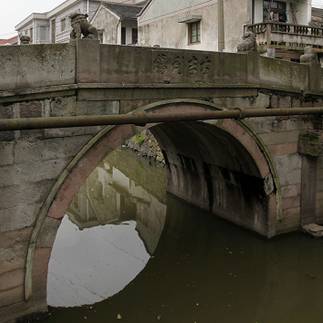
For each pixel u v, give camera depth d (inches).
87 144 348.5
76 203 715.4
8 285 326.6
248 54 435.2
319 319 376.2
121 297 412.8
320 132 490.0
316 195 525.0
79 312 384.2
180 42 1000.9
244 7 823.1
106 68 346.3
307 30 835.4
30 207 329.1
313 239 501.0
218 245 519.2
